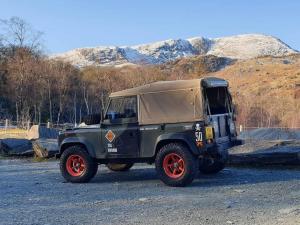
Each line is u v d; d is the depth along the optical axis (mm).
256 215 7711
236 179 11672
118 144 11586
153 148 11195
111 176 13039
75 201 9484
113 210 8508
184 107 10969
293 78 90500
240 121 40594
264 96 76375
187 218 7688
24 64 66125
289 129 19625
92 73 81812
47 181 12445
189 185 10969
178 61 148375
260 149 14094
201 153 10664
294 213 7719
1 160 18547
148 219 7727
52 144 18328
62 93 68125
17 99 62750
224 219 7527
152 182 11688
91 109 72312
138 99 11453
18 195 10359
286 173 12461
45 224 7594
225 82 11945
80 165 12109
